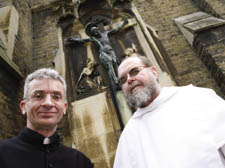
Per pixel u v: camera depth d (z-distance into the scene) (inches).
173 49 207.9
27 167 35.8
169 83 120.6
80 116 119.0
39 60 235.5
